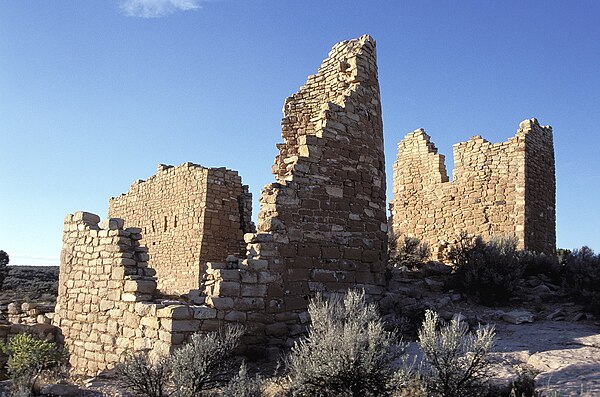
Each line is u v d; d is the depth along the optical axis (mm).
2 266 37906
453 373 7180
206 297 11664
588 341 10195
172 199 27828
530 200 21250
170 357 9602
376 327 7891
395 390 7324
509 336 11211
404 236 24422
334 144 14195
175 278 26609
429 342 7395
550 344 10258
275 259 12523
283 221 12828
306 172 13484
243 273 11969
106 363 12898
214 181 25922
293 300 12648
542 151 22547
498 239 18734
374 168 15289
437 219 23766
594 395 6949
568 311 13430
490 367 8242
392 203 26328
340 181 14180
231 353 11023
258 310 12055
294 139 16641
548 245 22281
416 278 17906
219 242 25719
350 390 7266
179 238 26766
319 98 16641
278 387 8672
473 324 12484
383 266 14961
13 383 9617
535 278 17062
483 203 22031
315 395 7438
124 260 13172
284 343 12188
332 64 16422
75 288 14859
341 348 7453
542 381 7707
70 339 14617
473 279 15000
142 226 30297
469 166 22766
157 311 11430
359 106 15117
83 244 14797
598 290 13594
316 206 13523
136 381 9008
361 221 14523
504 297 14719
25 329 15133
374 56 16188
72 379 11398
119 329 12695
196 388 8695
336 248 13758
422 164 24844
